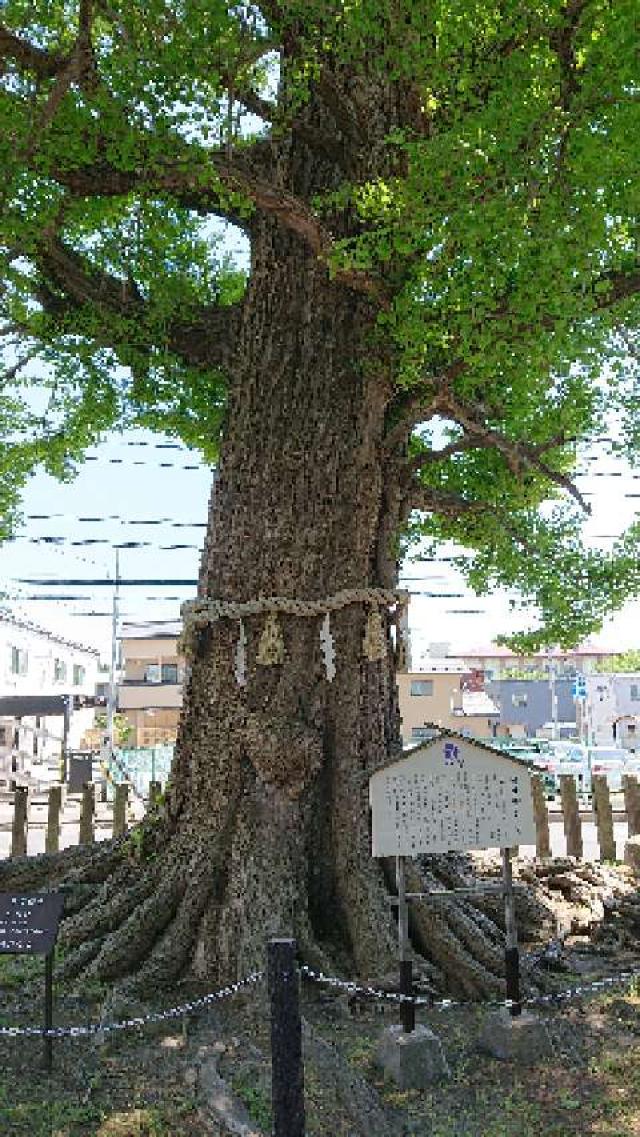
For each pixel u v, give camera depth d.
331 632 7.31
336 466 7.50
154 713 37.78
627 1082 4.88
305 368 7.65
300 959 6.35
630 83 5.69
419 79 5.82
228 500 7.60
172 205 8.33
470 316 5.83
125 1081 4.90
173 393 9.45
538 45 5.88
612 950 7.39
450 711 37.12
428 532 10.34
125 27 5.94
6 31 6.31
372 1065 5.17
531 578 9.85
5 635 28.36
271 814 6.88
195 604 7.30
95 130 6.32
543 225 5.41
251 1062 5.00
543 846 11.71
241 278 10.42
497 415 7.79
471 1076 5.04
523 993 6.07
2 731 25.92
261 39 6.07
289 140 7.82
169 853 7.08
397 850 5.29
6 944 5.18
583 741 30.20
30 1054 5.27
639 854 10.20
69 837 15.26
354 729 7.25
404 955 5.21
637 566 9.76
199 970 6.33
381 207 6.02
